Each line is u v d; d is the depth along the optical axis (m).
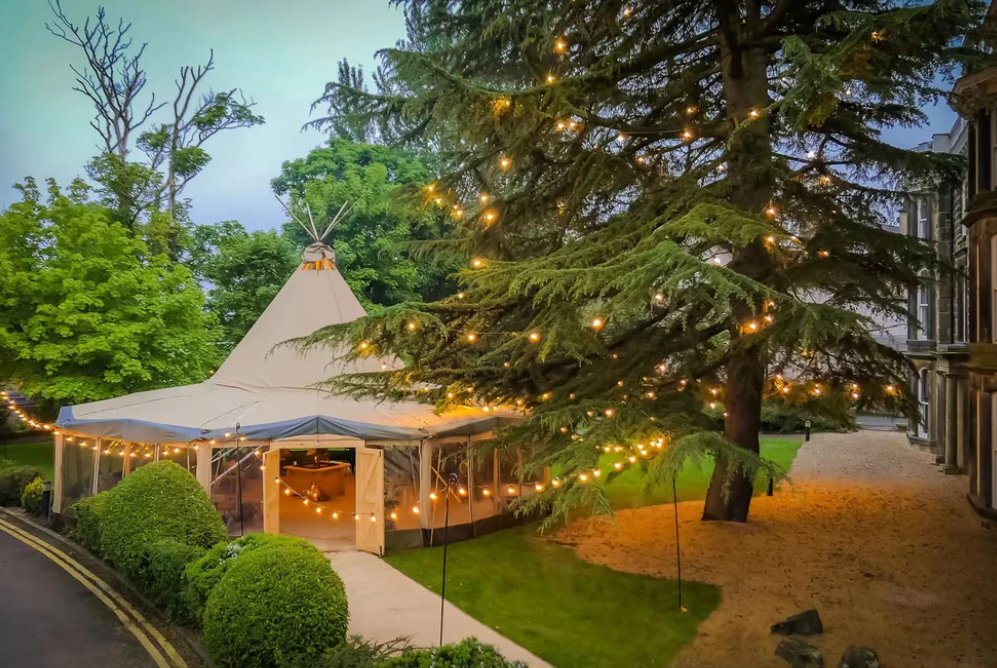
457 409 13.88
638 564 10.91
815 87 7.51
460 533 12.59
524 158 12.03
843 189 12.16
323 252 15.83
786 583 9.89
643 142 12.59
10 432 23.69
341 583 7.34
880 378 12.12
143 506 9.98
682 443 7.84
